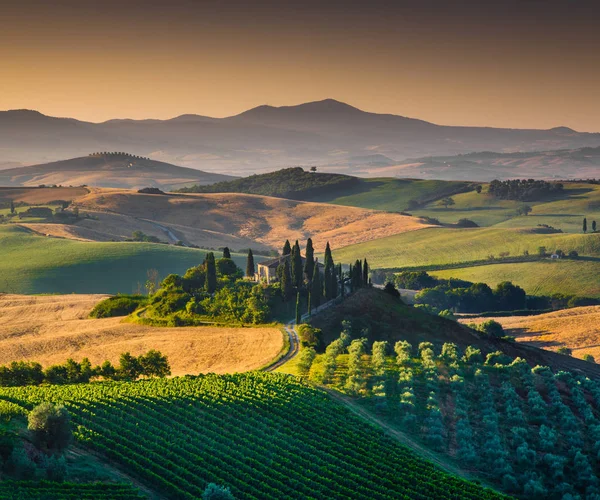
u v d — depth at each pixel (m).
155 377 104.25
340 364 113.19
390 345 129.25
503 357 124.69
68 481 58.38
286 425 81.94
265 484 66.19
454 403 98.44
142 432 73.88
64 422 63.97
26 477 56.31
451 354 119.50
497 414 95.81
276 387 93.38
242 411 83.81
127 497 56.62
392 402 96.12
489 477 77.94
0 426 64.06
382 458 75.75
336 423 83.62
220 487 59.59
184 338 136.25
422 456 79.00
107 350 131.50
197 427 77.75
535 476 77.44
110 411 79.06
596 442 86.88
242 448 73.62
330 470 72.12
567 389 111.75
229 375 99.38
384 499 67.62
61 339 141.00
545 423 94.25
